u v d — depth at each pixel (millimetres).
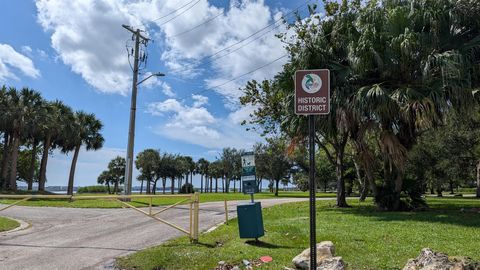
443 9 15352
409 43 14477
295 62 18125
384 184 19359
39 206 20891
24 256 8250
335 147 22469
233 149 94000
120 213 17406
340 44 17422
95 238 10586
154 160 87125
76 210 18969
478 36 15219
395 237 9555
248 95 24297
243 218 9211
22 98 41594
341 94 16266
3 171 42719
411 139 17578
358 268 6633
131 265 7355
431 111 14141
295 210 18781
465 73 14758
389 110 15219
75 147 48656
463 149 33438
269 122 24562
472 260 6098
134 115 25578
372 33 15648
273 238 9570
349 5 19219
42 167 45938
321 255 6844
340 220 13812
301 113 5258
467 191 82875
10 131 41969
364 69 15953
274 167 57281
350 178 46125
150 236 10906
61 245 9523
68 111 47000
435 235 9867
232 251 8148
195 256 7758
